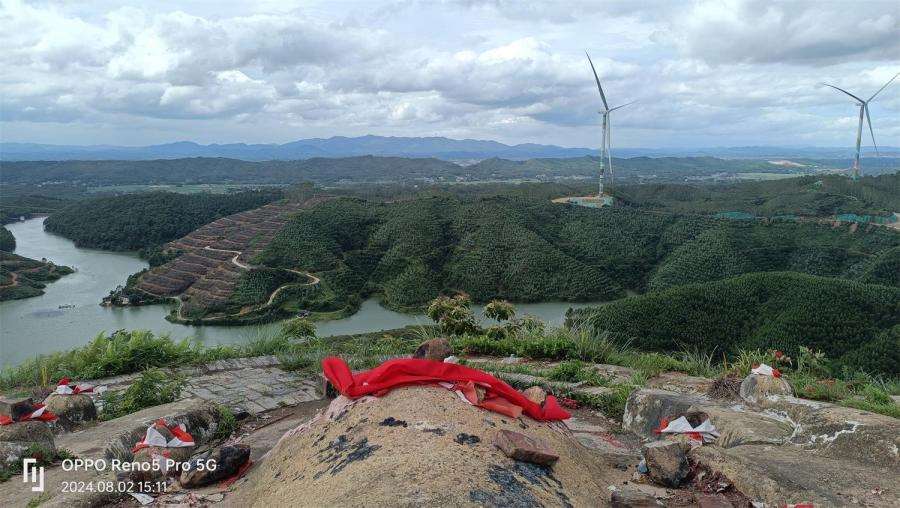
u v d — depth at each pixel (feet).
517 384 22.38
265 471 11.30
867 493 10.48
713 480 11.34
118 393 21.26
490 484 8.71
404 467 8.84
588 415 19.36
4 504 11.30
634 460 13.56
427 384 11.78
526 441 10.11
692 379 22.97
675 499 10.82
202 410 17.42
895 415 17.43
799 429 13.91
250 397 21.59
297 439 11.60
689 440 13.62
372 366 26.18
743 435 13.78
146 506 11.44
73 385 20.47
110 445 14.48
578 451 11.93
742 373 23.49
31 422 14.06
